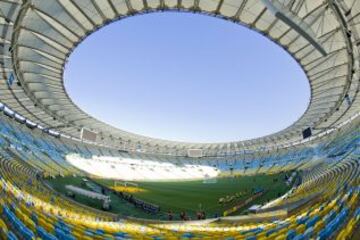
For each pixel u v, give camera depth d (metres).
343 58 30.75
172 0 27.31
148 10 28.20
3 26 26.61
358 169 23.95
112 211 31.88
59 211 21.88
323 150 59.44
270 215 26.77
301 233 14.24
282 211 26.62
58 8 26.38
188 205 39.47
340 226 13.42
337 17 23.28
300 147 71.81
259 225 22.23
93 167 63.12
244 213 32.28
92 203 33.03
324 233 13.18
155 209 34.31
